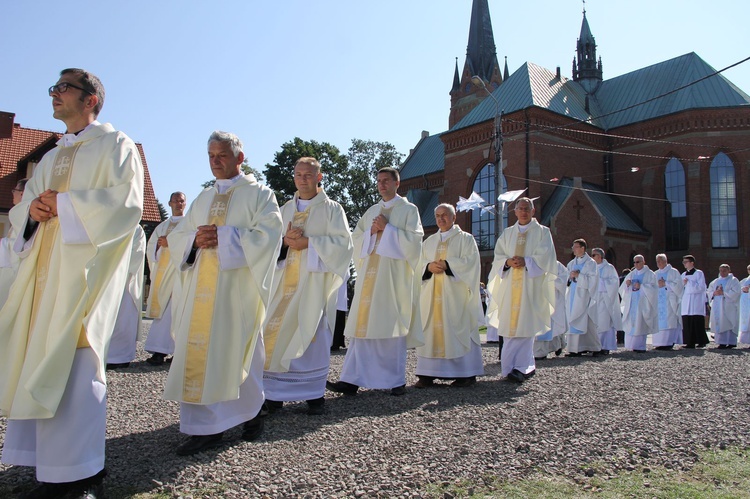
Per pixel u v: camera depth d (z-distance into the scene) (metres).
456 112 62.47
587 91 48.03
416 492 3.83
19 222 3.85
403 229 7.68
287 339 6.14
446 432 5.35
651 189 41.31
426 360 8.33
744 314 18.70
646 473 4.36
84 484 3.58
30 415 3.32
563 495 3.86
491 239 40.25
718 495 3.90
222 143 5.03
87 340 3.55
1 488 3.78
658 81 44.59
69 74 3.90
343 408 6.50
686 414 6.36
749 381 8.80
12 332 3.73
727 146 39.41
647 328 15.91
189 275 4.90
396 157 58.06
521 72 42.47
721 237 39.31
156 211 32.38
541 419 5.96
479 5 62.69
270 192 5.16
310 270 6.20
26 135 34.53
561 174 40.09
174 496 3.62
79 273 3.63
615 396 7.37
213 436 4.59
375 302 7.41
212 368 4.50
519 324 8.95
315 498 3.65
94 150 3.85
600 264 15.34
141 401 6.61
